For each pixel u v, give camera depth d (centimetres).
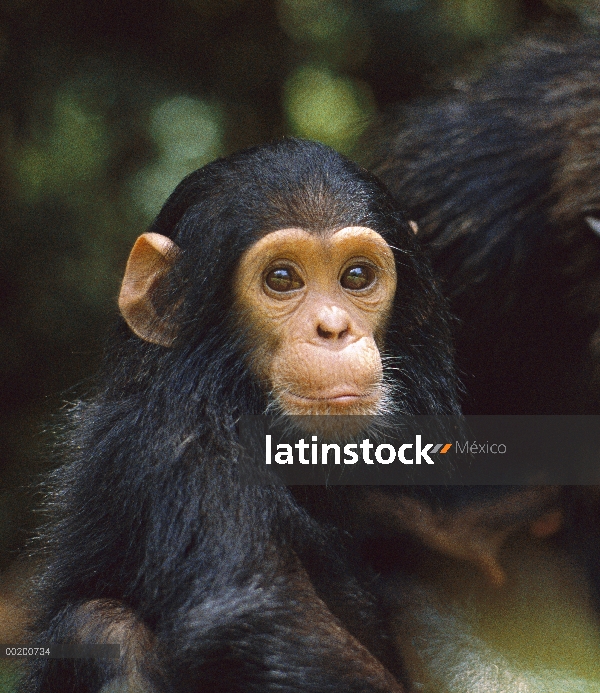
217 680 811
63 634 929
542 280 1220
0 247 1962
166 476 894
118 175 1989
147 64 2064
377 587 997
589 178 1193
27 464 1981
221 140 2017
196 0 2080
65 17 2028
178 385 938
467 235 1247
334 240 934
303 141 1001
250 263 935
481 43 2042
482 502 1082
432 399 1027
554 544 1120
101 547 944
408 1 2073
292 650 817
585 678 1018
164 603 852
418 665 963
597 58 1280
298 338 926
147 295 966
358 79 2130
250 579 843
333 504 981
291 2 2122
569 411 1216
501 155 1260
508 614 1048
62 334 1994
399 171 1313
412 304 1021
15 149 1973
